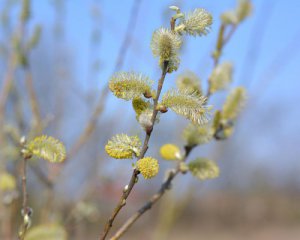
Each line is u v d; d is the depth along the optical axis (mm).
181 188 1043
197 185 1043
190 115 478
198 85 612
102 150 983
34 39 888
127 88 478
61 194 942
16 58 873
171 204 1047
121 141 486
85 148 986
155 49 475
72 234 934
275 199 5148
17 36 887
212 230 4453
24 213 540
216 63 689
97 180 955
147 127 479
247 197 4902
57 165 851
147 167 469
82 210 891
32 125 826
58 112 950
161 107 478
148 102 490
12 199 762
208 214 4633
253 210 4891
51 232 643
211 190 4629
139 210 577
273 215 4992
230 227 4637
